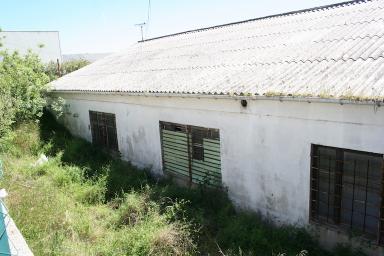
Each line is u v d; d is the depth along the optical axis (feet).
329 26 29.01
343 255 18.39
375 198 17.95
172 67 36.04
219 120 25.07
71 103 47.98
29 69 46.75
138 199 25.67
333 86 18.34
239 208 24.75
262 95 20.34
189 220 22.88
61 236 20.85
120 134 38.14
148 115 32.83
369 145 17.04
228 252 19.54
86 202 27.61
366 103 16.05
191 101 27.12
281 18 39.11
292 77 21.50
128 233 21.47
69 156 39.42
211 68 30.32
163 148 31.96
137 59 47.88
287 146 20.76
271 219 22.65
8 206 23.32
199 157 28.17
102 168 34.14
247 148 23.31
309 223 20.48
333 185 19.43
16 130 44.70
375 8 29.14
